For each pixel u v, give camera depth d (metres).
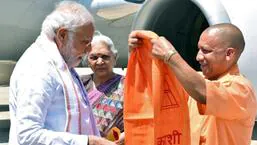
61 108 2.96
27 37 9.66
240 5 6.07
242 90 2.91
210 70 3.01
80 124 3.00
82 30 2.97
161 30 6.96
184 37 7.20
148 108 3.07
